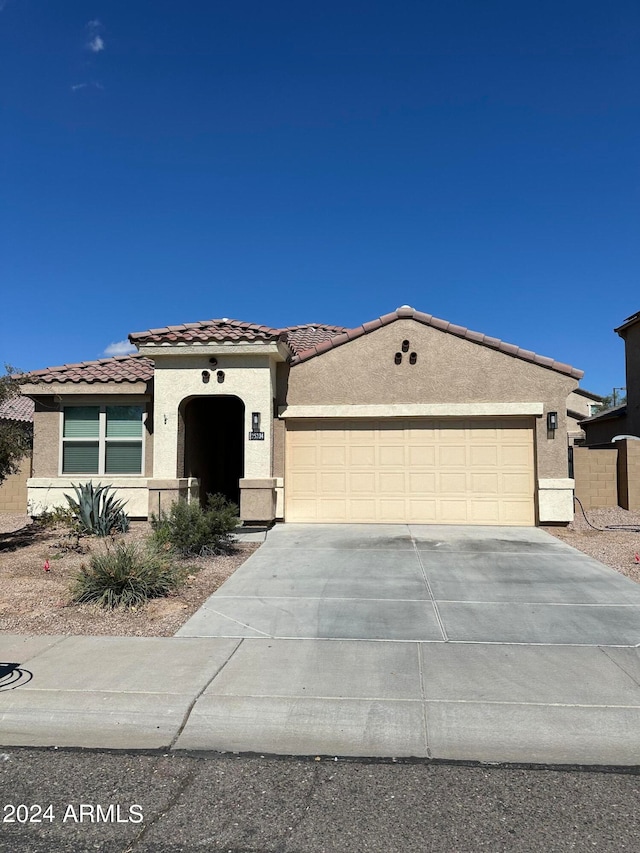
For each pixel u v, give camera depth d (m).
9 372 12.59
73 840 3.59
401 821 3.76
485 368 13.91
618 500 17.30
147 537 11.60
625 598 8.43
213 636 6.97
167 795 4.06
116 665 6.06
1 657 6.29
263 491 13.38
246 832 3.65
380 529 13.46
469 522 13.95
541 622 7.43
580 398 31.28
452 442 14.10
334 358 14.28
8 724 5.01
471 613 7.80
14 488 20.42
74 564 10.53
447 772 4.33
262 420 13.52
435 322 14.01
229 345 13.35
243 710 5.13
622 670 5.94
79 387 14.56
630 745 4.65
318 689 5.50
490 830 3.66
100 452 14.77
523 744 4.66
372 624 7.38
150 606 8.05
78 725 4.98
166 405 13.77
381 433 14.27
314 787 4.14
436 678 5.75
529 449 13.91
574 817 3.79
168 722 5.00
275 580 9.40
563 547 11.70
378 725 4.91
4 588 8.93
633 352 21.92
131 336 13.66
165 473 13.66
